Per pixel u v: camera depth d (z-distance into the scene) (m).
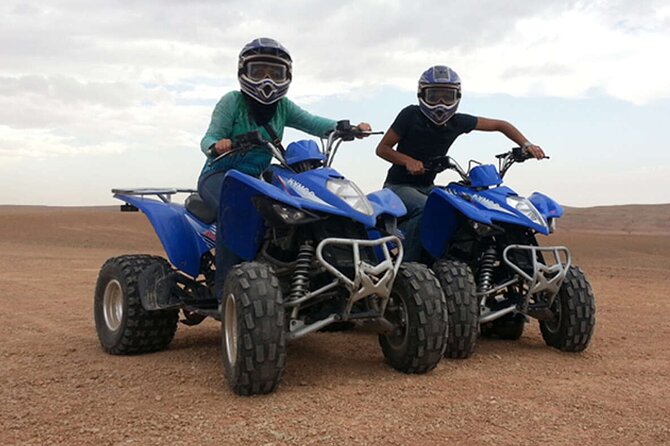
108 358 5.52
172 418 3.80
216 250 5.20
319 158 4.92
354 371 4.95
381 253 4.82
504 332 6.50
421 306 4.64
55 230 29.06
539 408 4.05
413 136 6.55
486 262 5.81
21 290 10.35
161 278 5.60
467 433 3.59
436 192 5.82
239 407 4.00
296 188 4.68
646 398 4.32
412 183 6.72
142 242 24.73
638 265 16.59
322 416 3.83
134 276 5.64
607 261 17.98
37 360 5.41
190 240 5.68
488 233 5.64
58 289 10.50
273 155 4.84
